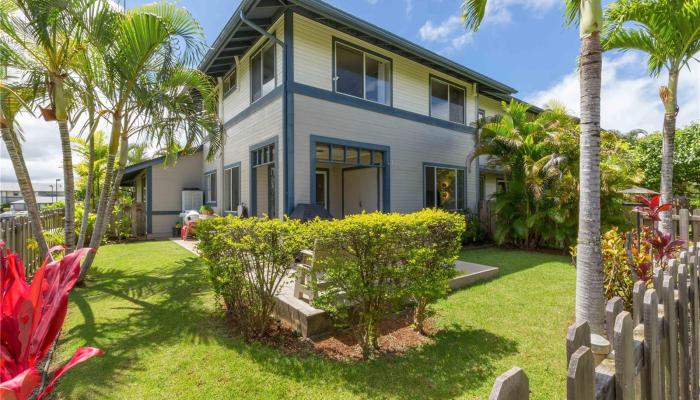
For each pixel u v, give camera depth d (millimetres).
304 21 7637
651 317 1425
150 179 12500
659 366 1496
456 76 11180
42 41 4570
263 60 8461
